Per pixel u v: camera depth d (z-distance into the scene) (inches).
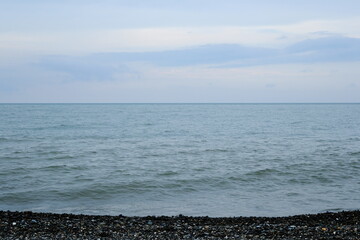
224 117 4869.6
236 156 1354.6
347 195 815.1
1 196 773.3
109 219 611.2
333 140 1955.0
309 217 630.5
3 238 502.0
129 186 872.3
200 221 606.9
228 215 676.7
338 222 601.6
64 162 1178.6
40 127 2704.2
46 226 560.7
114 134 2244.1
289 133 2411.4
